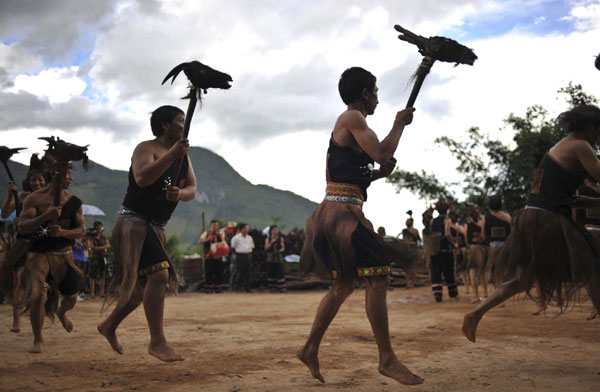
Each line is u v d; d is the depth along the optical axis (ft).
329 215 10.97
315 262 11.28
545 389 9.84
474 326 12.73
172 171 12.92
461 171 116.16
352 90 11.38
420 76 11.03
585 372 11.27
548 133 94.68
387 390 10.06
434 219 35.45
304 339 17.40
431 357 13.64
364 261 10.44
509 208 105.60
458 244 39.17
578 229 12.07
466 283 40.83
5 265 16.93
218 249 53.93
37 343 14.76
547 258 12.11
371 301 10.42
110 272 43.75
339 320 23.27
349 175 11.02
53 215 15.08
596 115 12.35
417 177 120.67
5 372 11.96
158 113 13.11
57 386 10.61
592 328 18.44
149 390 10.25
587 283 11.77
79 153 15.14
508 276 12.73
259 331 19.85
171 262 12.76
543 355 13.50
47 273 15.48
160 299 12.21
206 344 16.33
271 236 57.26
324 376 11.48
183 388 10.38
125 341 16.67
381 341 10.30
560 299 12.21
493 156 115.24
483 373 11.40
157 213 12.73
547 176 12.37
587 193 19.08
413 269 10.60
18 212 17.98
